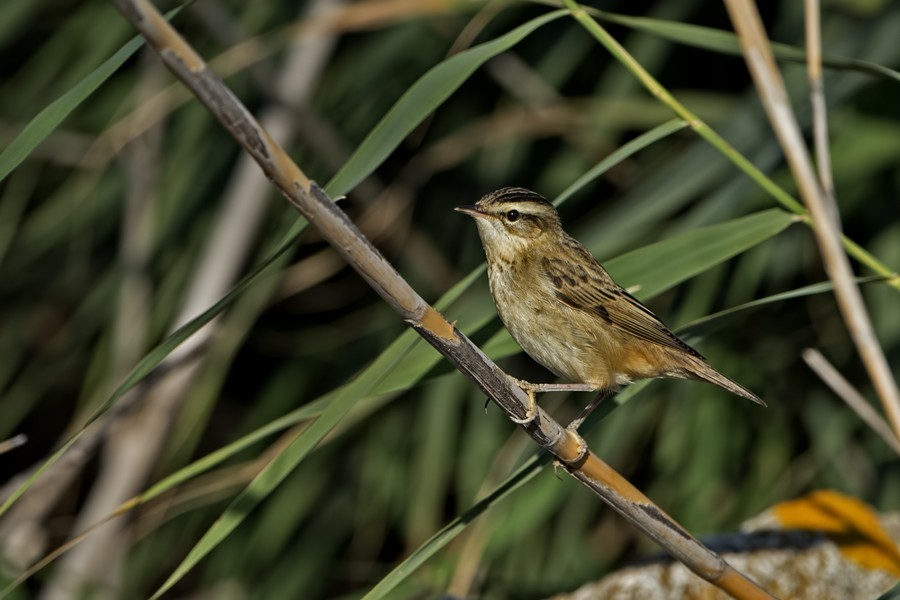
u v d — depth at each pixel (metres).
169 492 11.02
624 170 11.21
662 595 8.02
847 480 10.49
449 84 5.35
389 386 6.17
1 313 12.04
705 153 9.35
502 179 11.34
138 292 11.01
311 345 11.83
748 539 8.52
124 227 11.33
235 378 12.82
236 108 3.91
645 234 10.45
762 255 10.58
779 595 8.09
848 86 9.34
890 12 9.50
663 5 11.01
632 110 10.80
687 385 10.68
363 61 11.36
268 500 11.34
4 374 11.95
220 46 11.48
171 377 10.58
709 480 10.18
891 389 5.45
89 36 11.33
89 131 11.70
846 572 8.22
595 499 10.66
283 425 6.16
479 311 10.44
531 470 5.86
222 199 11.45
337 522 11.48
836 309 10.91
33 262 12.05
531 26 5.89
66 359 11.82
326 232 4.28
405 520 11.02
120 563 10.88
